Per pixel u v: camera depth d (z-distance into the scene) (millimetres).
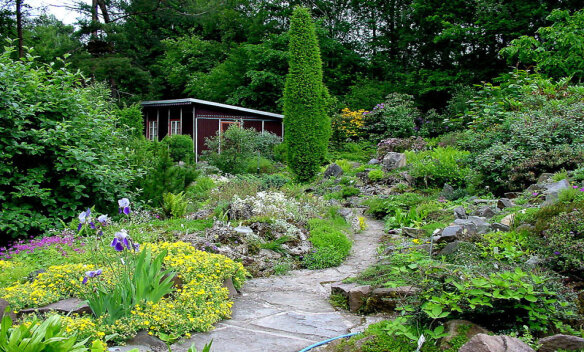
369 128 21578
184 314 4012
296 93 14484
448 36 23500
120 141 10367
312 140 14508
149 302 3918
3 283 4844
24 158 7613
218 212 8203
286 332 3967
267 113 23266
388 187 12133
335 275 6031
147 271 4145
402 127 20719
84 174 7562
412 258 4496
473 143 10680
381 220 9672
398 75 27703
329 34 30906
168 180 9352
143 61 31625
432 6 25656
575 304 3506
